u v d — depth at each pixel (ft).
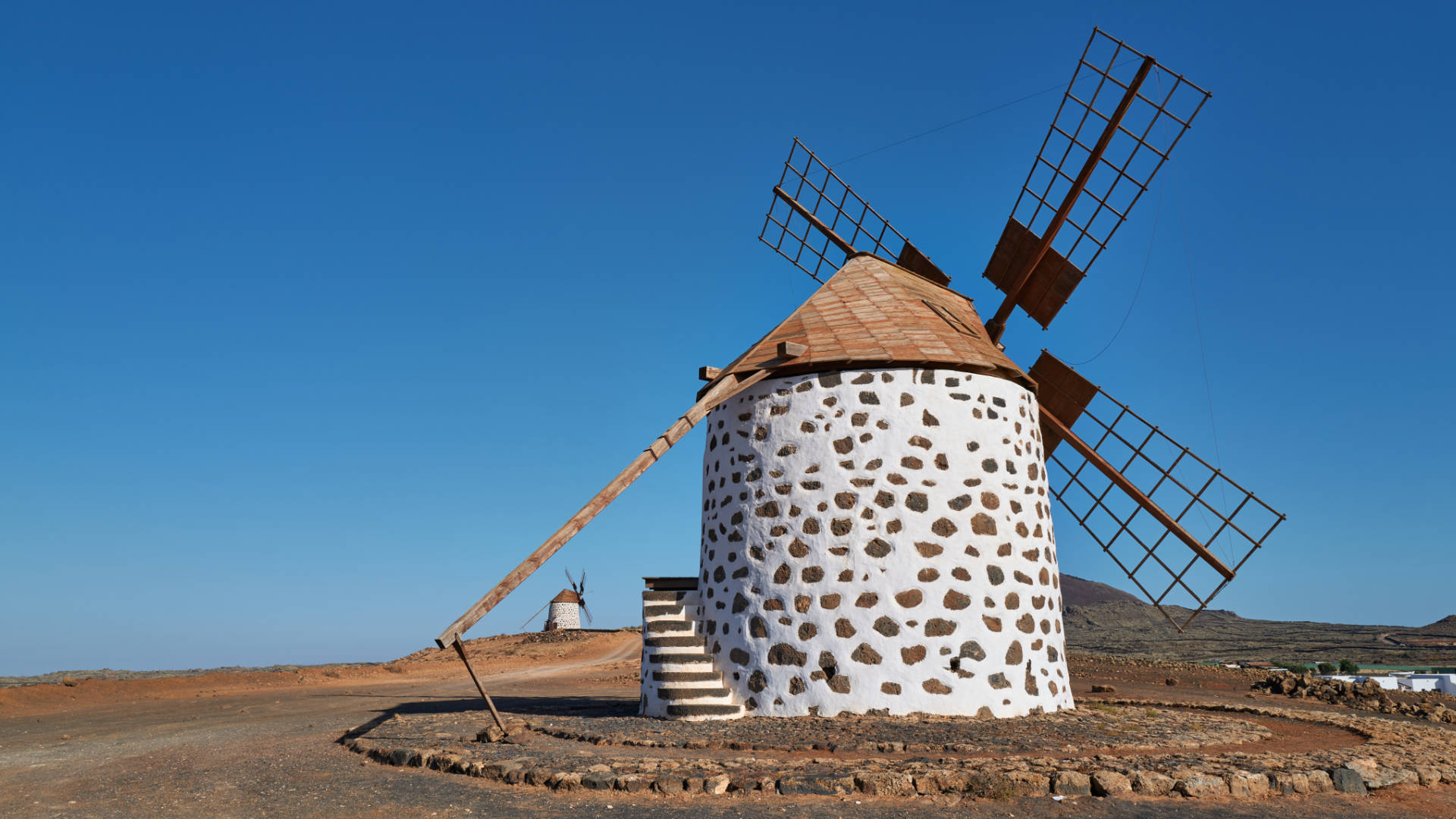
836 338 48.37
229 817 25.68
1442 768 28.17
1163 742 32.86
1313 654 229.66
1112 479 56.24
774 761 29.86
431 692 77.25
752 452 46.91
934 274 66.39
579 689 79.87
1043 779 26.00
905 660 41.63
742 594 45.21
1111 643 295.28
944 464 44.42
